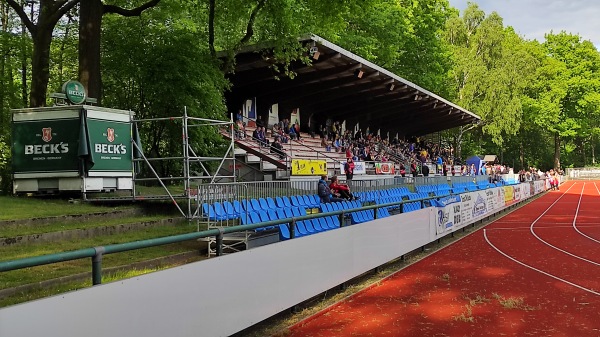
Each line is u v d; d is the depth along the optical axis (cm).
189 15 2381
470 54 6066
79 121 1280
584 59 8681
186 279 532
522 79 6075
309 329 712
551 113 7906
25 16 1717
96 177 1299
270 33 2042
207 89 1819
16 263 373
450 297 894
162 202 1402
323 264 862
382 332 699
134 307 460
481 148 7525
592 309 807
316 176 2353
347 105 3650
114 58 1842
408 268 1173
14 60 2191
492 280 1030
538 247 1481
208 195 1200
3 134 2042
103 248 444
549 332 697
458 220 1836
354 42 3422
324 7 1889
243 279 637
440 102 4075
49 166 1304
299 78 2608
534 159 9062
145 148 1898
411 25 4288
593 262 1225
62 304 390
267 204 1369
